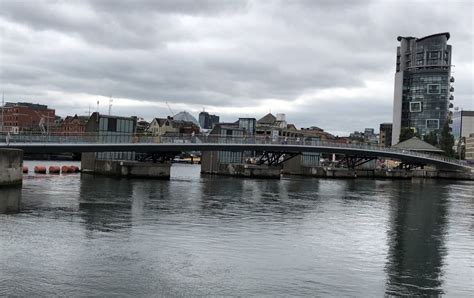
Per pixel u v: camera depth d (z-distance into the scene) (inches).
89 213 1323.8
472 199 2416.3
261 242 1018.1
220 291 678.5
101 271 746.8
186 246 943.0
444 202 2185.0
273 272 784.3
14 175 1943.9
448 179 5260.8
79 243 929.5
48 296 629.9
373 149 4439.0
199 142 3208.7
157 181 2847.0
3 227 1059.3
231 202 1782.7
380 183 3818.9
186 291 672.4
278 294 676.1
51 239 953.5
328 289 708.7
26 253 834.8
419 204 2041.1
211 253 893.2
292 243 1024.9
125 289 669.9
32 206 1412.4
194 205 1630.2
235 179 3440.0
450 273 828.6
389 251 989.8
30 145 2361.0
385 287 732.0
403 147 5659.5
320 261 872.9
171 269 774.5
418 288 734.5
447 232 1264.8
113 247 905.5
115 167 3129.9
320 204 1856.5
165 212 1414.9
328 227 1267.2
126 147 2795.3
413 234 1212.5
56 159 6486.2
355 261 887.1
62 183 2345.0
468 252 1007.6
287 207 1694.1
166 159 3211.1
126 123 3316.9
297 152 4005.9
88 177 2933.1
